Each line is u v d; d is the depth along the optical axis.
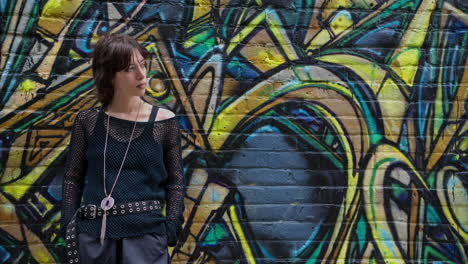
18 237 2.66
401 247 2.81
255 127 2.79
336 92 2.83
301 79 2.81
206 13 2.78
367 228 2.81
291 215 2.79
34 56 2.68
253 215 2.78
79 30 2.71
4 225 2.65
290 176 2.80
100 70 1.99
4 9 2.67
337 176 2.82
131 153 2.02
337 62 2.83
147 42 2.74
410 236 2.82
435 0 2.86
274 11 2.81
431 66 2.86
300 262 2.79
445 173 2.84
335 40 2.83
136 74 2.00
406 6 2.86
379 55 2.85
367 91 2.84
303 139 2.81
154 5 2.75
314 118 2.82
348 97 2.83
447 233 2.82
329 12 2.83
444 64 2.86
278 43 2.81
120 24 2.73
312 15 2.82
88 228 1.94
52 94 2.69
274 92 2.80
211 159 2.77
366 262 2.80
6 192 2.65
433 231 2.82
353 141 2.83
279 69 2.81
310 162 2.81
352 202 2.82
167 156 2.14
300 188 2.80
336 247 2.80
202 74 2.77
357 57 2.84
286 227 2.79
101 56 1.98
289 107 2.81
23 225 2.66
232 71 2.79
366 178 2.82
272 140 2.80
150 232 1.96
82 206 1.99
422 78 2.85
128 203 1.96
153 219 1.98
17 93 2.67
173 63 2.76
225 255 2.76
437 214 2.82
